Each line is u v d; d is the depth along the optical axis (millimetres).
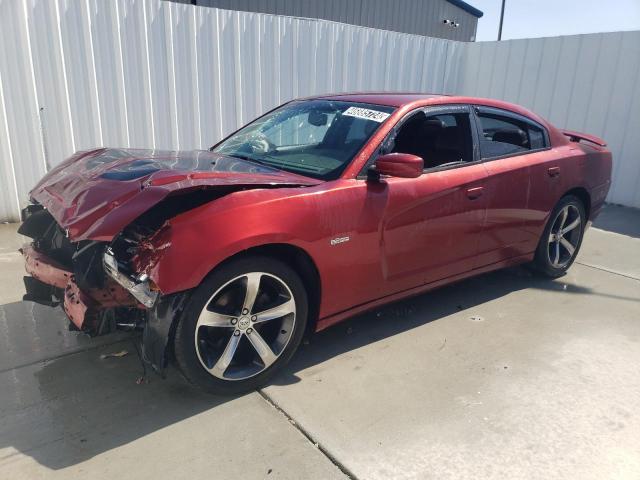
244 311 2773
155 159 3264
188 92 6707
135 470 2344
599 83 7984
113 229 2400
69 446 2486
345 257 3064
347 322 3861
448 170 3617
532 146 4336
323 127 3645
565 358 3436
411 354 3424
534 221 4316
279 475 2338
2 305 3941
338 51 7738
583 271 5207
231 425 2664
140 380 3021
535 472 2395
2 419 2664
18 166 6051
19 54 5750
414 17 18438
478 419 2764
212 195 2684
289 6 13711
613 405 2924
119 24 6125
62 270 2943
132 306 2777
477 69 9398
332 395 2943
